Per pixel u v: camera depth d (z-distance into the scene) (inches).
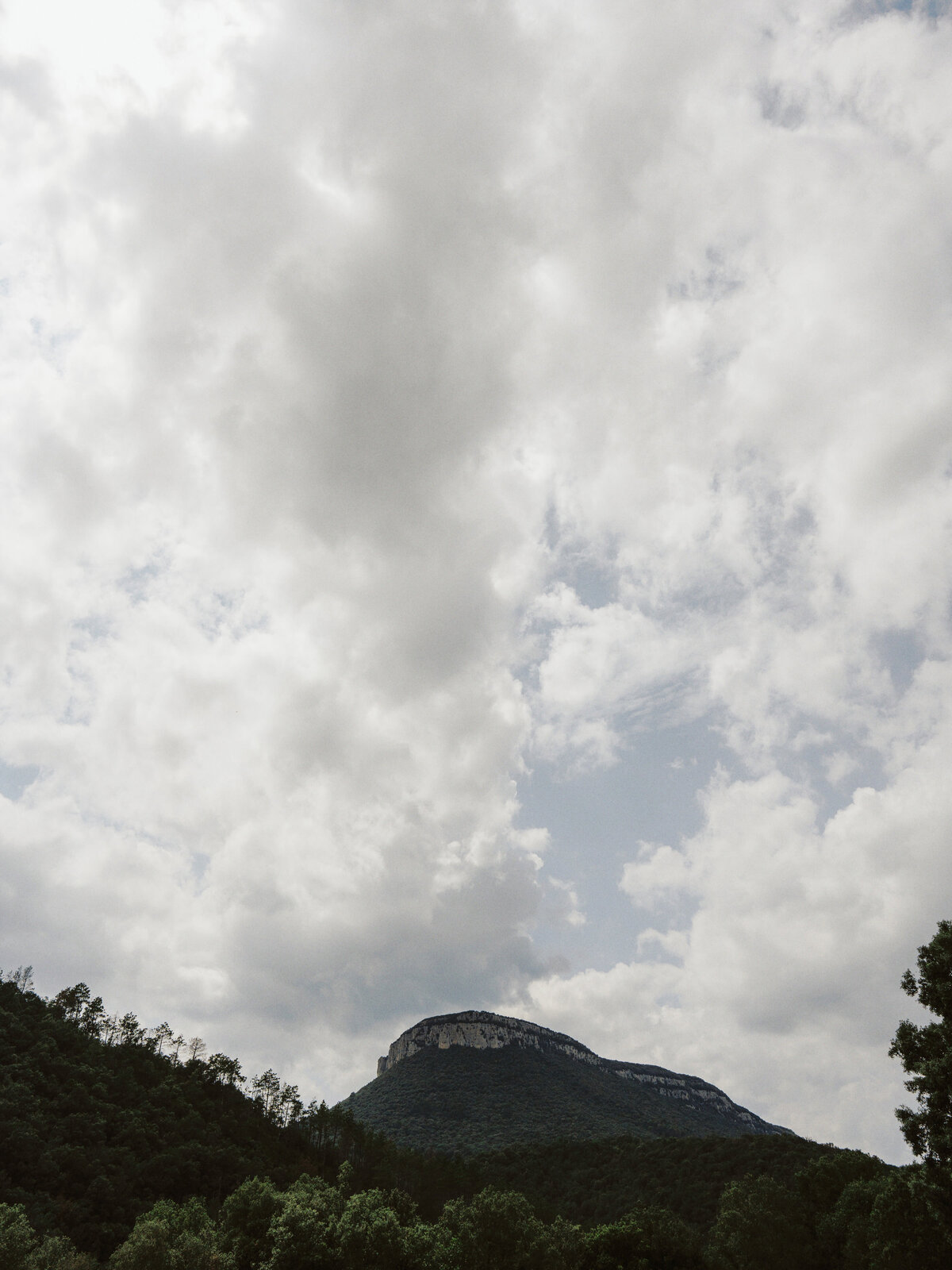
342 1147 6998.0
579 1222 5329.7
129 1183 4658.0
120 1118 5482.3
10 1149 4377.5
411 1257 2506.2
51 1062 5802.2
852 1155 3457.2
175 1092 6491.1
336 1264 2583.7
